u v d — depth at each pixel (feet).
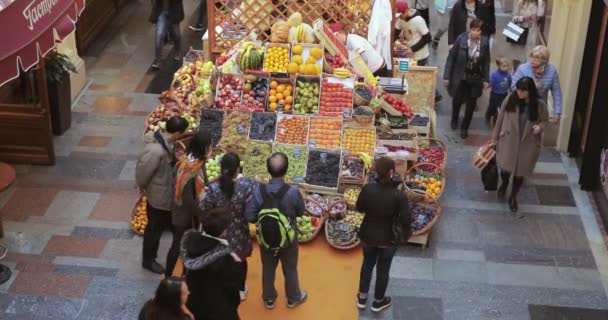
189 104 32.60
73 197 30.37
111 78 40.42
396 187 22.57
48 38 23.13
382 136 30.73
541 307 25.12
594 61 31.50
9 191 30.55
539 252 27.71
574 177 32.07
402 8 37.88
